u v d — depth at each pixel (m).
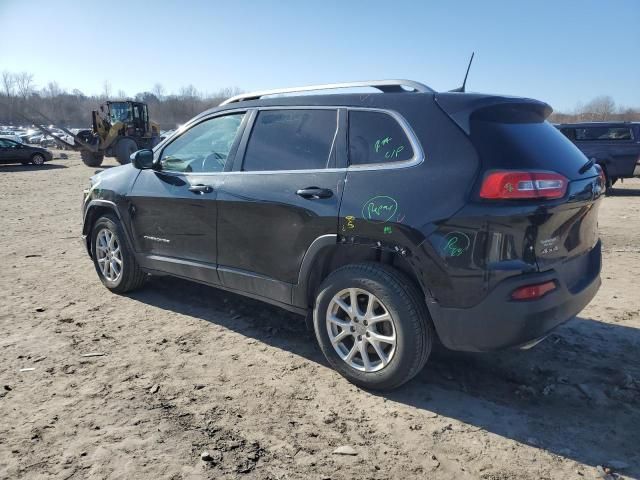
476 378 3.63
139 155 4.63
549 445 2.87
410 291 3.17
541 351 4.02
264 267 3.87
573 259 3.30
